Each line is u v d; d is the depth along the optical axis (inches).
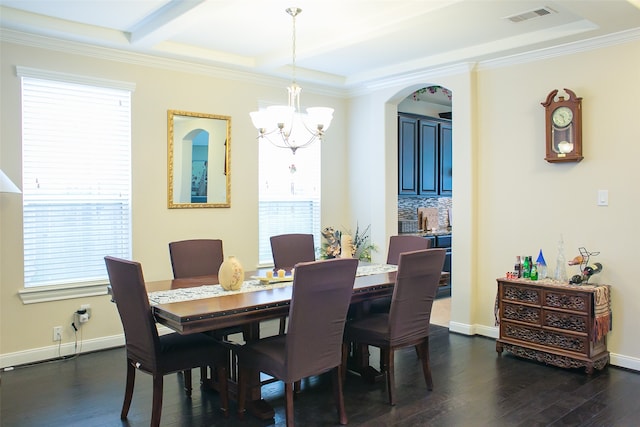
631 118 147.5
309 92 222.4
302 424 113.6
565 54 160.6
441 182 287.0
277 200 215.8
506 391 132.4
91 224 165.8
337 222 235.0
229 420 115.4
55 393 130.1
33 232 154.9
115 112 169.6
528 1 130.0
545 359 152.0
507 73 175.8
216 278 143.3
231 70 193.0
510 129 175.5
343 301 109.3
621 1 121.2
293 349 102.5
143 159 174.9
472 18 143.0
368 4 135.6
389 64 196.9
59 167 159.0
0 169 147.6
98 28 153.7
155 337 104.6
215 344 115.0
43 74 153.3
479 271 185.2
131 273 102.3
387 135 217.2
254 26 153.6
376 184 221.0
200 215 189.2
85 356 160.7
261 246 211.5
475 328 185.9
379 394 130.9
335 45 163.0
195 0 127.3
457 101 186.7
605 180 153.0
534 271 160.4
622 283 150.0
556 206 164.2
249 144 202.2
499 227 179.3
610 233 152.3
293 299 100.2
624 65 148.5
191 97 185.6
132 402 124.8
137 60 171.8
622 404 124.2
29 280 154.7
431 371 147.8
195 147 187.0
